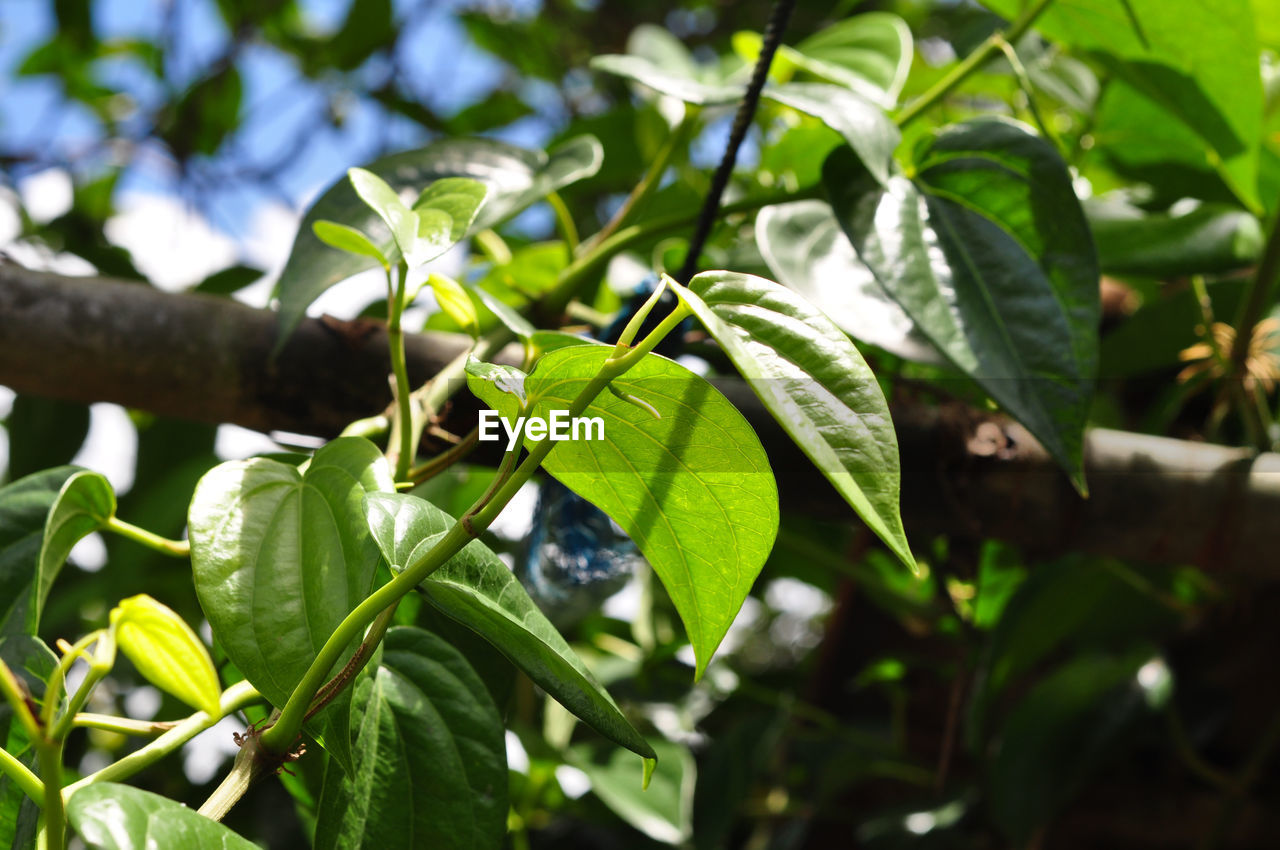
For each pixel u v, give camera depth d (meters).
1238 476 0.87
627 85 2.13
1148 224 0.92
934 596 1.18
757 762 1.10
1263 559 0.87
